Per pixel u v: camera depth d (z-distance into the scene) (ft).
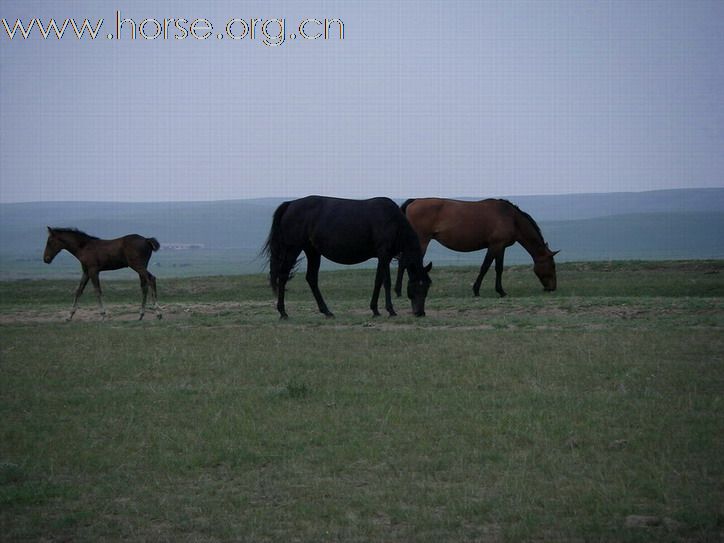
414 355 54.39
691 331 60.75
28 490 30.12
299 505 28.22
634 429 35.63
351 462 32.73
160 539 25.94
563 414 38.37
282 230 74.79
